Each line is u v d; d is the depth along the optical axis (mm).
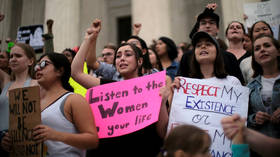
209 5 3482
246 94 2293
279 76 2389
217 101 2279
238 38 3609
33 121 1960
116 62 2631
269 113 2305
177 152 1401
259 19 4332
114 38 11891
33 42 5164
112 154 2217
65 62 2312
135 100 2338
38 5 8484
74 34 7684
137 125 2209
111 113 2340
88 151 2414
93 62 3252
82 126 1965
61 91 2223
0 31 7145
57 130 1968
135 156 2154
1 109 2596
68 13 7824
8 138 2076
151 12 7258
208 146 1423
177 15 7391
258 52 2471
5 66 4074
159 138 2287
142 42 3344
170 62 4531
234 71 2857
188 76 2887
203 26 3354
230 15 6211
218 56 2484
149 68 3281
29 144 1941
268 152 1503
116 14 12148
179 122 2240
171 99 2523
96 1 9305
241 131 1524
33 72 2826
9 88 2752
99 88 2498
